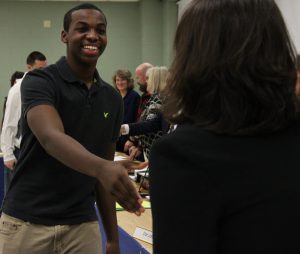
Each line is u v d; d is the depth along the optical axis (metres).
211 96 0.67
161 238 0.67
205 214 0.64
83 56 1.38
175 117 0.72
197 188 0.65
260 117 0.67
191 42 0.70
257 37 0.67
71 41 1.38
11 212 1.42
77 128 1.40
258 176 0.65
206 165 0.65
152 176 0.69
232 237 0.65
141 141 3.06
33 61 4.31
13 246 1.41
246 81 0.65
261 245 0.64
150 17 6.91
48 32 7.03
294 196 0.65
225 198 0.64
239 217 0.65
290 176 0.65
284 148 0.67
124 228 1.88
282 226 0.64
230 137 0.66
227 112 0.66
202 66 0.68
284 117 0.68
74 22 1.38
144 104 3.97
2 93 6.96
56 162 1.36
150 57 6.96
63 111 1.36
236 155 0.65
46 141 1.09
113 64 7.20
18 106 3.44
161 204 0.67
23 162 1.38
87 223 1.47
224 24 0.68
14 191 1.43
